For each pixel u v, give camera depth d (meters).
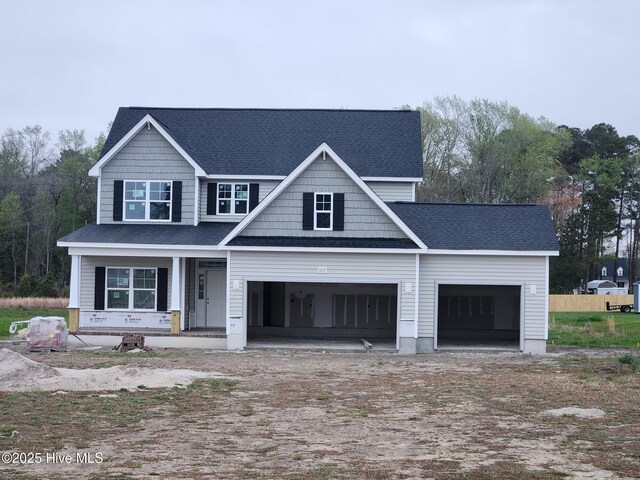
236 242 30.92
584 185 92.38
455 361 27.81
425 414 17.08
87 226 34.22
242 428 15.50
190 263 34.97
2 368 20.91
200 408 17.53
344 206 31.20
